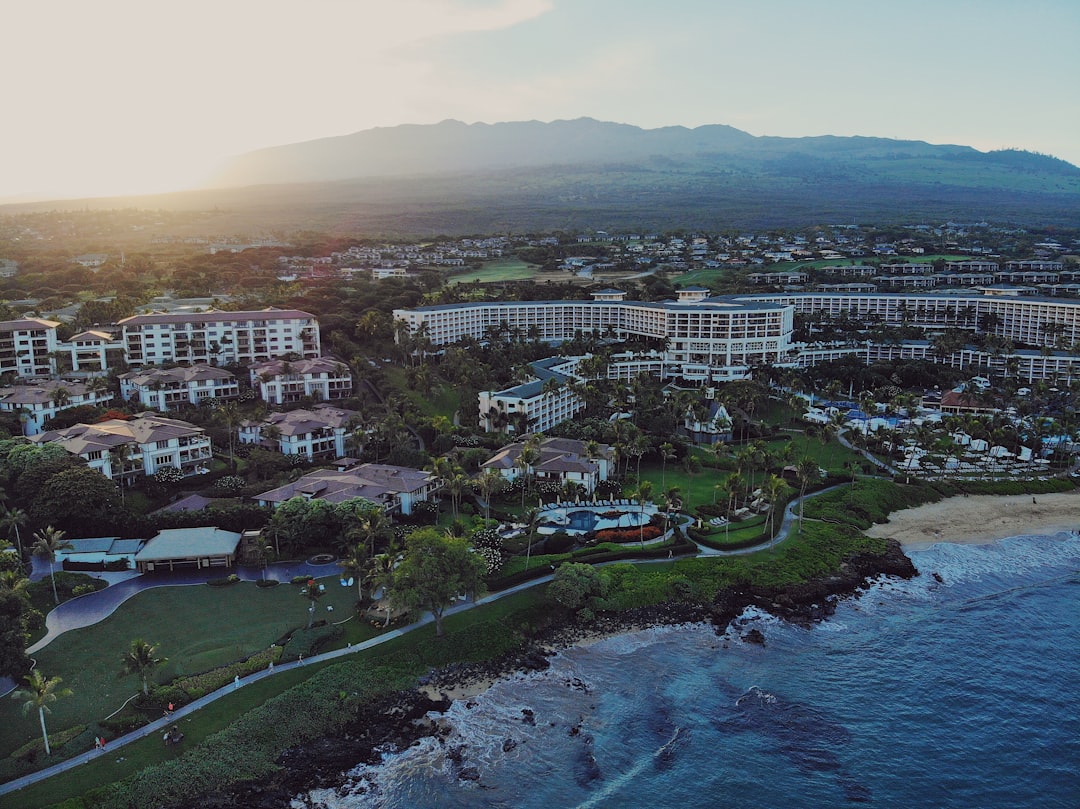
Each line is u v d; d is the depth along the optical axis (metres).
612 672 123.62
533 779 101.06
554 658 126.81
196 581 142.25
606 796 98.69
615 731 110.38
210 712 106.25
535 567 146.62
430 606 129.88
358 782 99.44
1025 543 172.62
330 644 122.94
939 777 103.06
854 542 166.25
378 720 110.38
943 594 150.50
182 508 164.25
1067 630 138.12
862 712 115.50
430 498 177.75
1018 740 110.06
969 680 123.19
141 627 126.00
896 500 190.38
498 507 176.62
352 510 154.62
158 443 181.00
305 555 152.88
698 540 162.62
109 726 102.25
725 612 140.62
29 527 152.62
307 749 104.06
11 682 111.44
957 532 177.38
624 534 161.88
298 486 168.12
